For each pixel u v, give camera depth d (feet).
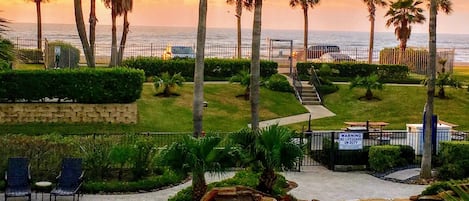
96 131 89.04
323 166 75.61
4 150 61.62
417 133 80.07
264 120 104.94
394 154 72.59
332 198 59.21
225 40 513.04
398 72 139.23
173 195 58.23
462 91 124.26
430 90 68.85
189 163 48.24
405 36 161.38
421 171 69.10
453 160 70.38
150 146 64.13
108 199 56.44
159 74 127.44
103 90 92.73
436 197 50.49
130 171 64.80
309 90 121.29
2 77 90.38
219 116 104.58
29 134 85.81
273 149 51.44
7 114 90.94
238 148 50.34
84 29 106.93
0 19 94.58
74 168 56.95
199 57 73.72
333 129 97.55
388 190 63.31
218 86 119.65
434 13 68.49
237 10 167.32
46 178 61.46
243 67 126.72
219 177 61.87
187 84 119.14
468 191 27.84
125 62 128.47
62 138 65.67
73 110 92.48
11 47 76.54
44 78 91.61
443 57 152.25
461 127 106.22
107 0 138.41
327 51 183.62
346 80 135.95
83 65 152.56
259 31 75.36
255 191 51.96
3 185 58.34
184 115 101.60
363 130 89.51
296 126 100.78
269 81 122.21
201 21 73.36
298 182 65.98
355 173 72.28
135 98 94.38
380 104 117.91
